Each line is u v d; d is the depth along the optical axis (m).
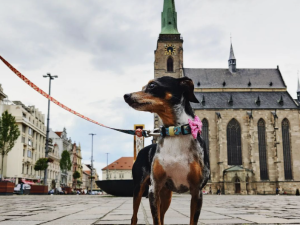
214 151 79.19
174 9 92.69
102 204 16.09
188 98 4.68
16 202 18.09
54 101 4.51
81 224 6.71
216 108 81.38
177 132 4.43
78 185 140.12
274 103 86.31
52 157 95.38
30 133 75.12
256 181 78.19
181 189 4.59
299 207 14.21
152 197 4.51
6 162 66.00
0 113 64.81
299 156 79.94
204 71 93.75
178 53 88.75
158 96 4.45
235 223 7.02
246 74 93.62
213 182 77.31
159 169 4.49
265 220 7.76
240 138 80.69
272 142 80.94
